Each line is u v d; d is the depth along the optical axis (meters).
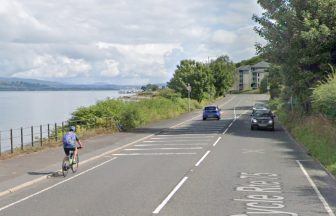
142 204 11.88
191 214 10.70
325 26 33.81
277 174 17.03
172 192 13.55
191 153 24.25
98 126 37.97
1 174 17.77
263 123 39.81
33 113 79.00
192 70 97.00
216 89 123.69
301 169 18.30
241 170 18.06
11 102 134.38
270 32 37.78
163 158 22.45
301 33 34.03
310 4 35.22
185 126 45.81
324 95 26.67
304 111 38.25
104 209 11.35
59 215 10.80
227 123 50.00
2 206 12.23
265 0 37.97
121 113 40.88
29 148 26.08
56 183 15.94
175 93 84.62
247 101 112.56
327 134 24.41
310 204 11.91
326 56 35.00
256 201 12.25
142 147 27.95
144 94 96.56
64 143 17.91
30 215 10.90
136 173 17.67
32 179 16.52
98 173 17.98
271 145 27.86
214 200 12.36
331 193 13.45
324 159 19.80
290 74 37.53
